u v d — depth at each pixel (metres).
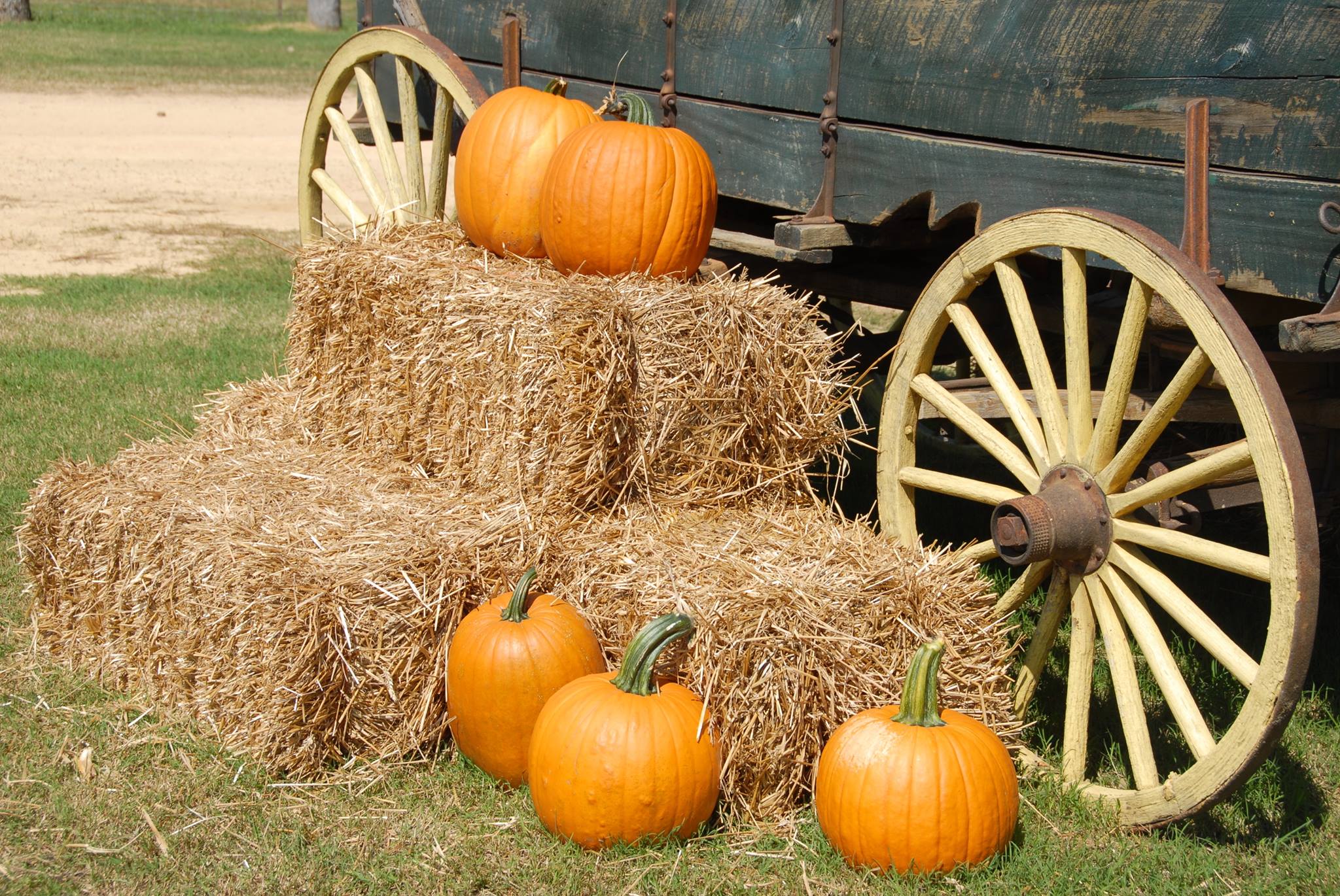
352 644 3.11
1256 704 2.66
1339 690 3.68
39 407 5.77
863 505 5.11
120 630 3.62
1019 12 3.27
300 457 4.05
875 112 3.71
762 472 3.69
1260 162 2.79
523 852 2.85
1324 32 2.64
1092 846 2.91
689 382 3.46
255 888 2.71
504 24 5.04
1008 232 3.15
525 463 3.41
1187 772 2.83
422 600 3.16
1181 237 2.96
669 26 4.38
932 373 6.82
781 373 3.63
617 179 3.73
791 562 3.20
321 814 2.99
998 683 3.21
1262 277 2.81
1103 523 3.00
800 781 3.00
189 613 3.33
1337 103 2.63
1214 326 2.67
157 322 7.51
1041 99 3.25
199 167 13.18
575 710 2.83
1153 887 2.78
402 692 3.20
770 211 5.16
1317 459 3.50
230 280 8.70
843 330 5.02
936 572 3.22
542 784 2.85
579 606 3.23
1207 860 2.88
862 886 2.72
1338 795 3.20
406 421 3.89
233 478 3.79
